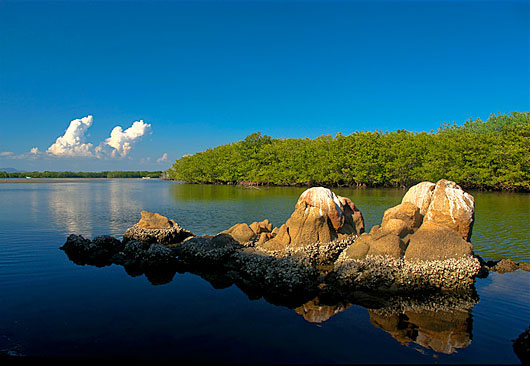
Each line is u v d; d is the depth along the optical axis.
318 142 98.06
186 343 10.36
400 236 17.09
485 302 13.45
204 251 19.33
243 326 11.53
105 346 10.16
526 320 11.95
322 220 19.22
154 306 13.16
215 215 37.09
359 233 21.91
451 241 15.73
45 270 17.61
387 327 11.55
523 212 36.53
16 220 34.59
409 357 9.72
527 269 16.95
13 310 12.63
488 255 19.88
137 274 17.23
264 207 44.66
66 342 10.38
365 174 81.31
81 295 14.23
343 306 13.30
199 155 140.50
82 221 34.16
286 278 15.09
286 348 10.13
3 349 9.95
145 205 48.62
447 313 12.55
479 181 69.44
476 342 10.56
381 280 14.81
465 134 76.88
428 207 18.42
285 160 100.44
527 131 66.00
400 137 89.25
